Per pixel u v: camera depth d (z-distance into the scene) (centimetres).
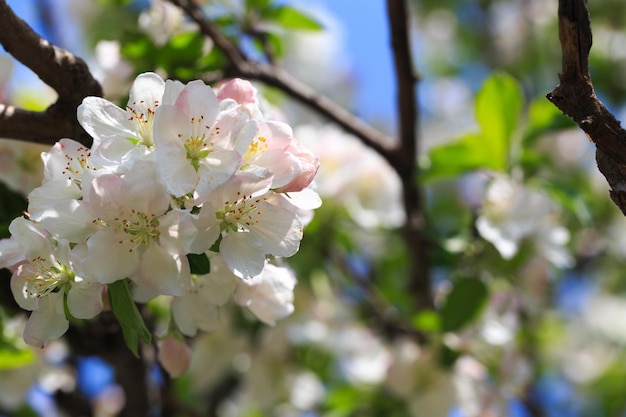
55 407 104
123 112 65
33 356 86
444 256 96
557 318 140
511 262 93
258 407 110
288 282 69
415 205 99
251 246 64
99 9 124
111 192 63
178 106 64
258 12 91
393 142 99
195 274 67
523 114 127
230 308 102
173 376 70
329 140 103
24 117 69
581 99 62
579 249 132
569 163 145
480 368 98
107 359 86
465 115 167
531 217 92
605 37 157
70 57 69
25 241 64
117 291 64
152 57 83
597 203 140
